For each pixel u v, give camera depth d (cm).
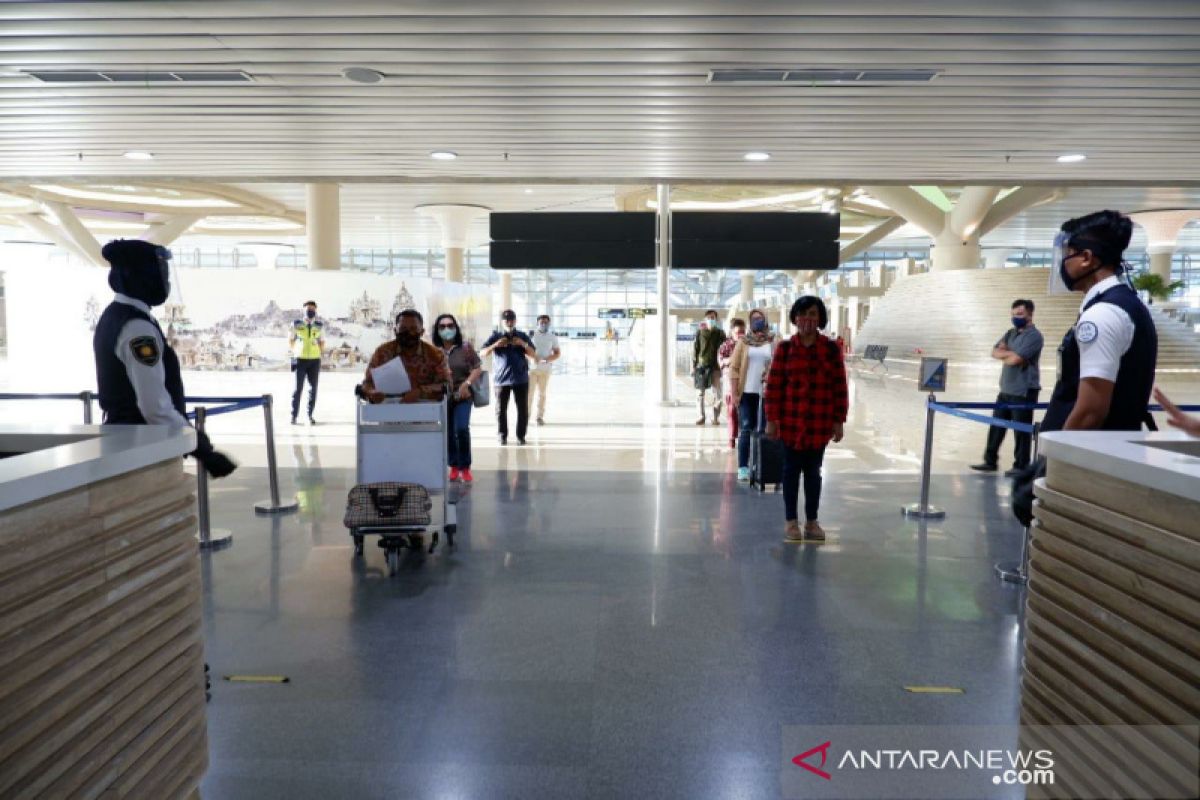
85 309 1878
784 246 1327
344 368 1998
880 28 470
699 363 1145
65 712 178
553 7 446
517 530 562
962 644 365
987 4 435
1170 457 186
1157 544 175
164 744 218
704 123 672
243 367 1981
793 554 506
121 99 613
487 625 386
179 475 234
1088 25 461
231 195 2598
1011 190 2917
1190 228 4094
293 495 662
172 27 475
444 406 521
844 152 779
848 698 313
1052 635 212
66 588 180
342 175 908
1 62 532
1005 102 608
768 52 510
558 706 305
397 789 251
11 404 1423
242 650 355
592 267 1342
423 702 308
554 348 1130
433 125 682
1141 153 776
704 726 291
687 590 438
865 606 414
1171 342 2509
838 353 527
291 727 289
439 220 2938
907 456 885
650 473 775
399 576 459
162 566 219
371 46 504
